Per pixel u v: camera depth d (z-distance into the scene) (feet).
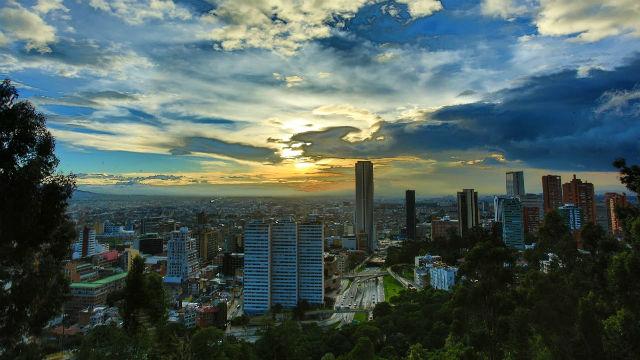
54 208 148.25
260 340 448.24
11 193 134.10
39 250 153.99
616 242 238.27
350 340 455.22
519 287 228.22
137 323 269.23
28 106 140.15
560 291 197.67
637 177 172.04
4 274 146.10
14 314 146.61
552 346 193.47
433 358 306.14
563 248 299.79
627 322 155.22
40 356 159.12
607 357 160.04
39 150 142.31
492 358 200.13
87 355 242.37
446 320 440.45
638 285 160.56
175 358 289.33
